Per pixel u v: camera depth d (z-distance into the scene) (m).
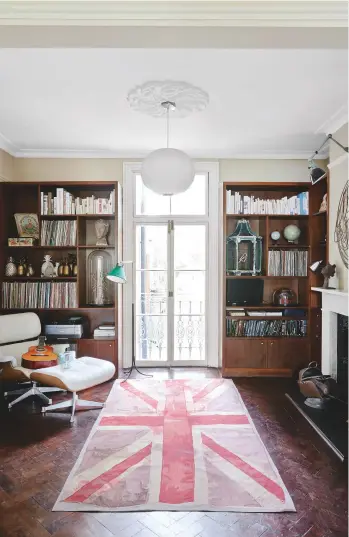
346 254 3.63
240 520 2.14
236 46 1.73
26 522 2.12
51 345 4.24
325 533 2.04
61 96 3.24
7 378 3.67
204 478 2.52
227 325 4.80
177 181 3.32
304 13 1.56
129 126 3.97
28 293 4.68
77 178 4.97
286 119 3.78
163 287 5.12
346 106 3.45
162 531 2.05
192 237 5.10
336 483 2.49
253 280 4.89
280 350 4.70
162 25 1.57
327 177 4.12
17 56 2.57
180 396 4.01
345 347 3.89
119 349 4.85
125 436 3.11
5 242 4.73
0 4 1.55
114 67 2.74
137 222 5.05
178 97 3.23
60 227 4.72
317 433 3.19
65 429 3.27
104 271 4.95
